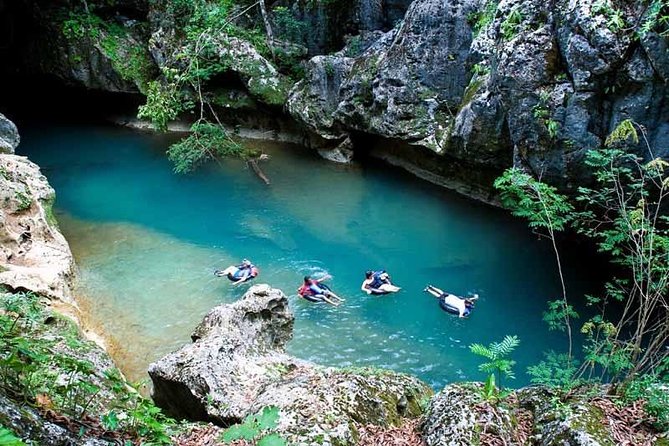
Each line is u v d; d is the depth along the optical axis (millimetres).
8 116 21406
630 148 9000
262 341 7121
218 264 11578
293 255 12039
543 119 9789
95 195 15023
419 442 4359
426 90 14055
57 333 6145
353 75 15594
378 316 10031
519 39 9891
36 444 3211
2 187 9812
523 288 10773
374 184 15320
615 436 3959
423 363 8938
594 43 8727
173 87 16453
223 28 17938
